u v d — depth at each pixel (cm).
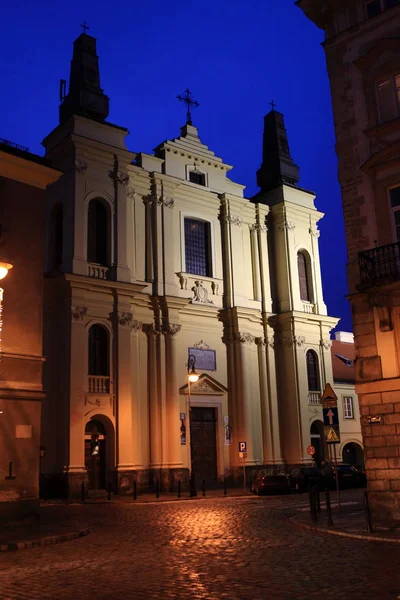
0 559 1193
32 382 1817
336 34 1997
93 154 3222
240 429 3550
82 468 2839
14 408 1759
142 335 3322
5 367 1762
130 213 3372
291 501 2488
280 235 4028
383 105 1873
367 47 1925
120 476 2947
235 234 3819
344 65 1967
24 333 1828
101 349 3095
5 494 1686
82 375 2934
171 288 3431
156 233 3441
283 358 3866
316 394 3878
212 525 1666
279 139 4284
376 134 1859
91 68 3428
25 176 1923
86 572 1016
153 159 3559
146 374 3297
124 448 3002
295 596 802
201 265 3700
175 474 3188
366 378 1728
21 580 966
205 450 3478
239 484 3466
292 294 3897
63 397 2905
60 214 3281
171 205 3538
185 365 3456
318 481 3088
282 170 4200
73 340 2936
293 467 3675
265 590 842
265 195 4156
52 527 1666
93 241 3209
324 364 3978
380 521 1577
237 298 3719
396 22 1869
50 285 3036
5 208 1856
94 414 2955
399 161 1784
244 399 3584
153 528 1633
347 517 1669
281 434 3762
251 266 3909
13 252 1852
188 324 3538
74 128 3189
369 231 1823
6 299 1808
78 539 1462
